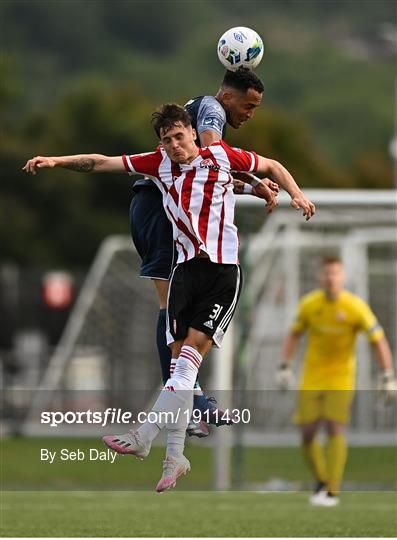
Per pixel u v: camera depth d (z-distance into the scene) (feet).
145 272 62.85
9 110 388.78
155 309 174.60
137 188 63.26
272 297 152.87
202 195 59.11
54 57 642.63
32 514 85.76
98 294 176.35
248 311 116.47
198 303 60.13
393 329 148.36
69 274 222.07
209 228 59.16
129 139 361.71
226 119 62.69
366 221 130.11
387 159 379.55
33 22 647.97
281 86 633.61
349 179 365.20
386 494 106.63
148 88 616.80
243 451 116.78
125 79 631.15
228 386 119.14
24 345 200.23
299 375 151.53
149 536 72.28
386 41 243.81
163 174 59.72
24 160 347.15
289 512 89.30
